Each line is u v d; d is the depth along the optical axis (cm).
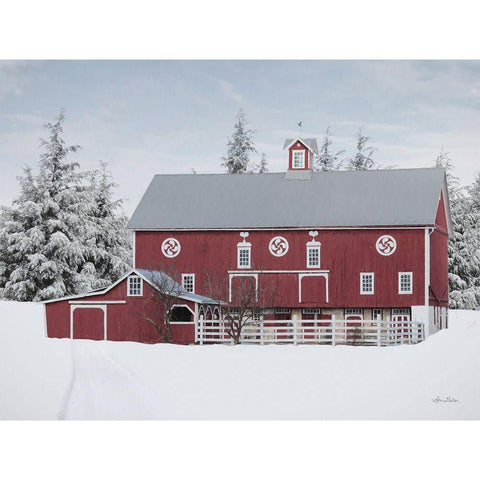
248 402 3453
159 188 5519
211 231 5184
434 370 3903
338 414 3350
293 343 4691
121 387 3481
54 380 3491
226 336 4941
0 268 6494
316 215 5109
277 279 5084
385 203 5100
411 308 4903
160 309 4762
